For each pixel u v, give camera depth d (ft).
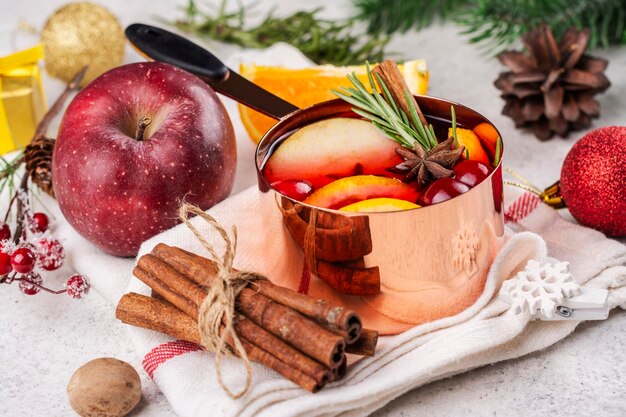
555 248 1.94
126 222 1.93
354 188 1.75
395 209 1.71
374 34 2.67
